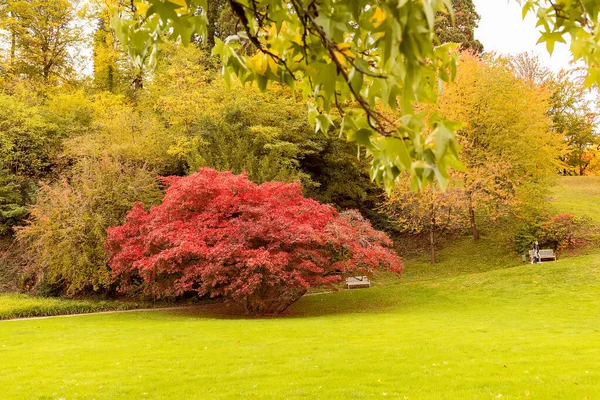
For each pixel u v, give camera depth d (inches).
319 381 255.3
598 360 290.0
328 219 620.4
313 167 1004.6
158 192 790.5
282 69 66.5
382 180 61.5
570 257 767.1
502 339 361.7
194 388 246.7
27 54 1053.2
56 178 860.0
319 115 65.6
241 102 866.1
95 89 1132.5
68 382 259.8
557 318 473.4
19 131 836.6
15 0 1071.6
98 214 685.3
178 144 814.5
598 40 53.7
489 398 218.7
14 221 823.1
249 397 230.4
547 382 244.4
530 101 828.6
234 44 68.9
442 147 42.3
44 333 430.0
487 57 934.4
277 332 413.1
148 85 1063.6
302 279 527.5
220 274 535.2
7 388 249.4
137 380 262.5
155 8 51.6
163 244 583.5
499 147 802.2
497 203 834.2
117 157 754.8
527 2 58.6
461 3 1371.8
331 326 446.6
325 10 51.2
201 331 423.5
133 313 608.7
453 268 830.5
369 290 717.3
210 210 589.3
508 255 834.2
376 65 65.7
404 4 38.3
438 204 812.6
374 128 51.6
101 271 669.9
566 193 1136.8
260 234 550.3
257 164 816.9
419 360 298.2
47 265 699.4
